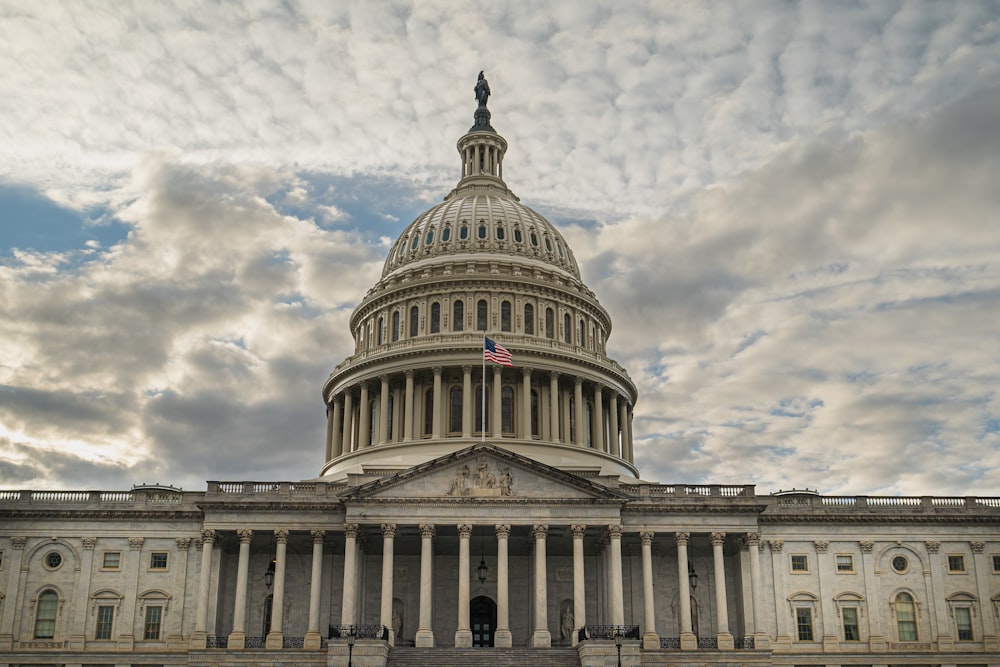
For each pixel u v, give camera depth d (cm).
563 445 10169
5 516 8488
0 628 8244
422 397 10400
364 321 11469
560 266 11719
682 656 7838
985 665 8362
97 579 8381
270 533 8306
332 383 11244
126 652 8131
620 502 8088
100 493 8600
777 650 8312
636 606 8525
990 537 8706
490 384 10350
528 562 8788
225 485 8444
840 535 8650
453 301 10894
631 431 11606
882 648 8375
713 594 8606
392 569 7994
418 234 11831
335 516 8269
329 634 7850
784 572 8531
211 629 8081
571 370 10538
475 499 8069
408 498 8050
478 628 8731
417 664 7200
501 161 13025
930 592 8562
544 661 7262
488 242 11431
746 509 8319
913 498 8838
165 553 8462
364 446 10388
